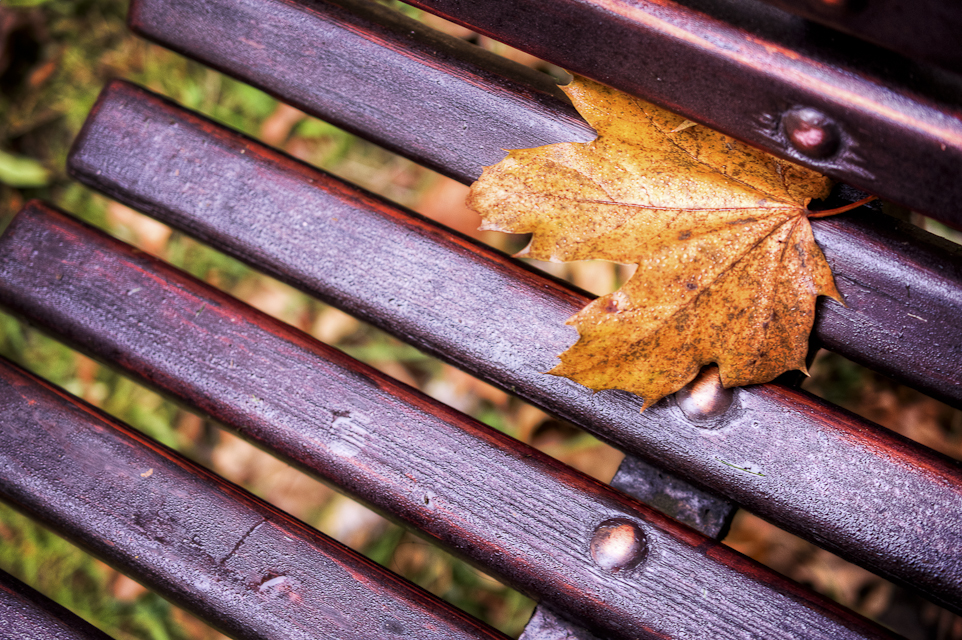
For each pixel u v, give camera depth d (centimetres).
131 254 98
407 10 115
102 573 112
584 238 92
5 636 95
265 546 94
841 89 88
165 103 98
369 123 96
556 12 91
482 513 93
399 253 96
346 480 94
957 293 92
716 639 92
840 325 93
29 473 96
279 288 117
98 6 117
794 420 92
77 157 98
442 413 95
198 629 112
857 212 93
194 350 96
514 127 95
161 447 96
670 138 93
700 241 92
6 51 116
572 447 112
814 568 108
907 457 92
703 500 94
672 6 90
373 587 94
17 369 98
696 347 92
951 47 86
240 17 97
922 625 107
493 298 95
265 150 97
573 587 93
